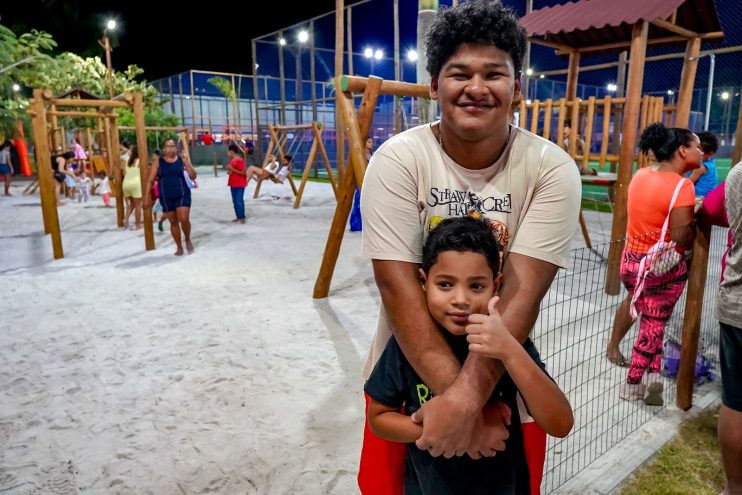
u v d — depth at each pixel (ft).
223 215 39.42
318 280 18.95
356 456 9.83
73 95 50.39
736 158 16.06
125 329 16.17
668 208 11.03
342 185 17.47
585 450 9.88
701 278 10.68
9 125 57.82
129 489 9.01
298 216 38.75
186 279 21.77
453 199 5.60
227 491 8.95
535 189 5.56
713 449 9.91
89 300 19.03
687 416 11.04
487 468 5.50
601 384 12.26
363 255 5.70
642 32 17.61
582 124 26.66
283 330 16.06
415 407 5.54
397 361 5.57
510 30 4.98
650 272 10.92
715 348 13.99
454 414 4.73
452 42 4.98
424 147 5.63
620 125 27.71
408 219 5.55
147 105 90.22
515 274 5.40
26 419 11.15
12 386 12.57
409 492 6.06
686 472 9.26
